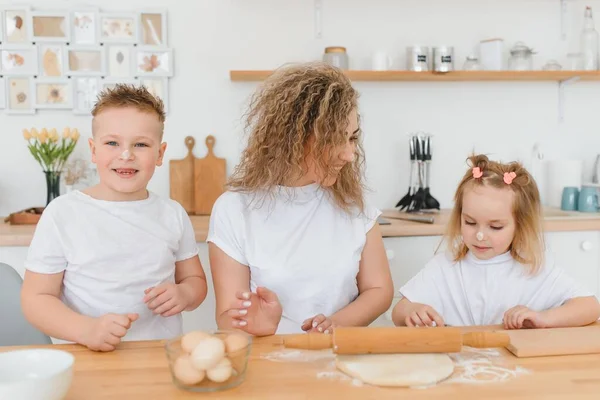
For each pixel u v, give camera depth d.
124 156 1.26
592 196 2.49
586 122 2.74
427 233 2.17
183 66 2.54
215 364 0.82
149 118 1.29
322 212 1.40
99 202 1.31
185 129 2.55
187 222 1.44
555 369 0.91
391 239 2.18
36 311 1.17
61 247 1.25
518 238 1.46
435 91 2.66
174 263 1.39
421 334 0.94
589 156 2.75
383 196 2.67
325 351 0.99
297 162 1.28
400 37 2.63
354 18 2.60
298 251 1.36
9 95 2.46
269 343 1.04
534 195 1.46
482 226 1.43
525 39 2.69
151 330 1.32
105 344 0.99
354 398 0.81
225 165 2.56
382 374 0.87
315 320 1.14
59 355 0.82
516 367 0.92
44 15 2.44
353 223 1.41
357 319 1.31
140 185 1.31
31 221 2.23
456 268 1.52
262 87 1.36
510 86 2.69
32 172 2.49
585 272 2.31
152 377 0.88
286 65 1.42
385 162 2.66
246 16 2.55
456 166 2.70
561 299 1.41
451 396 0.81
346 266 1.37
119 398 0.80
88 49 2.47
